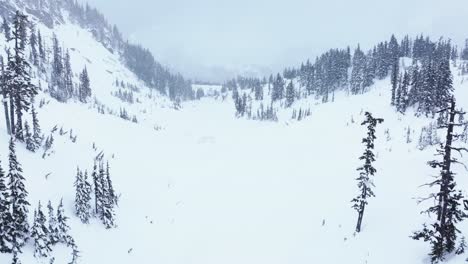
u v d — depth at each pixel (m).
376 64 183.50
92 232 39.38
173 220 48.72
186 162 83.44
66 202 41.06
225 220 50.38
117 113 145.00
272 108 176.75
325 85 183.00
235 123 167.88
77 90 146.38
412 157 59.47
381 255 32.75
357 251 35.00
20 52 49.84
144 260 38.41
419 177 47.66
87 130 77.88
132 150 77.44
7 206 30.66
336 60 189.12
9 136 49.09
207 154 97.31
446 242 26.58
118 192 52.16
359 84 170.00
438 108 94.00
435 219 34.44
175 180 66.56
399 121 95.62
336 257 35.44
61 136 62.41
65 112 84.75
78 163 53.66
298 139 103.19
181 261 39.56
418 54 196.88
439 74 96.12
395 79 110.56
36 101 81.50
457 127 73.06
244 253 40.44
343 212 45.38
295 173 71.94
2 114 60.38
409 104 105.81
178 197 58.06
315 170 70.81
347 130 96.44
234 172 77.94
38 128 52.22
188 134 132.75
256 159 90.44
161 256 39.94
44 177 43.94
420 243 31.47
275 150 97.38
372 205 44.41
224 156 95.69
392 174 53.22
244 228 47.12
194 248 42.31
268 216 50.28
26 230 32.03
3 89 48.91
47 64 156.12
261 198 58.94
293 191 59.97
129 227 44.00
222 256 40.22
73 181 46.62
